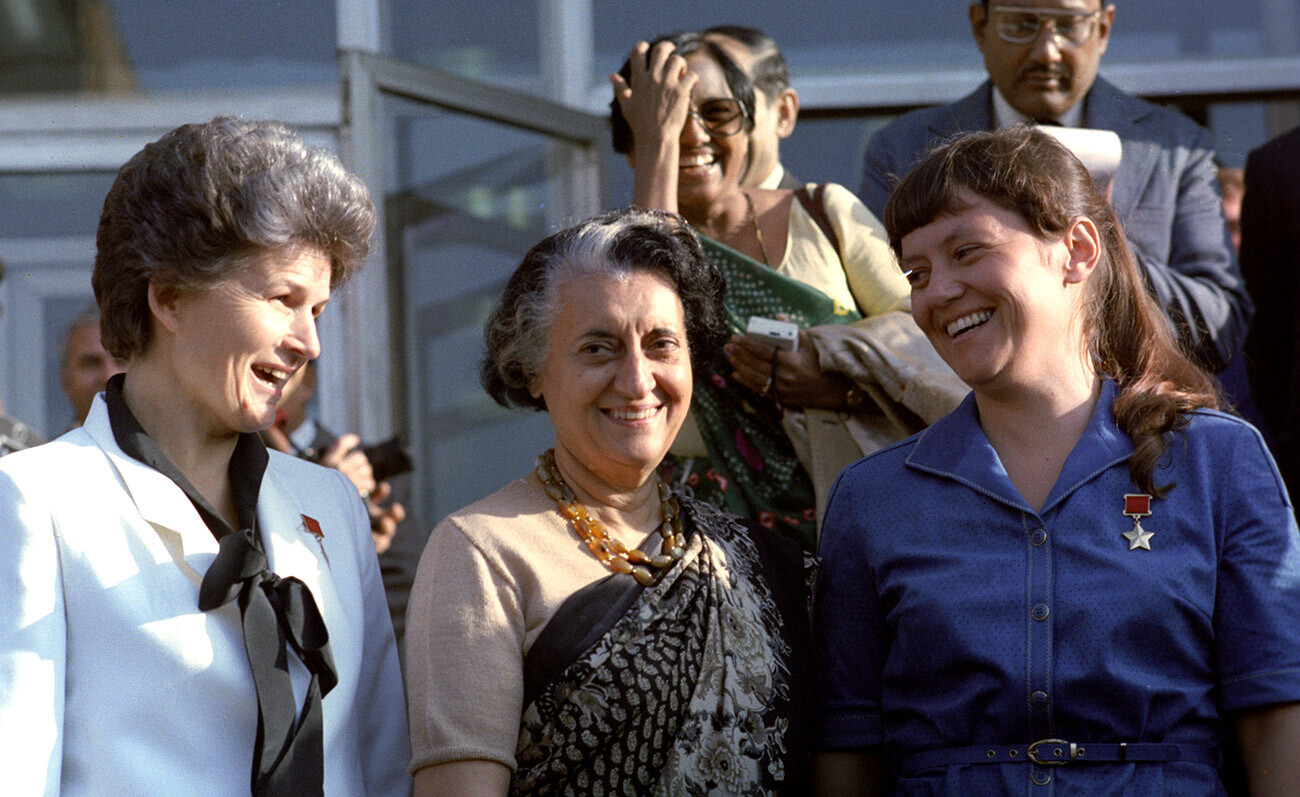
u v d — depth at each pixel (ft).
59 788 5.74
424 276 15.74
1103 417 7.10
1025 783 6.59
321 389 15.88
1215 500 6.84
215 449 6.53
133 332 6.26
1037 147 7.16
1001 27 11.22
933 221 7.14
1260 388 12.02
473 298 15.99
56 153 17.98
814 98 16.79
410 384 15.60
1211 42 17.07
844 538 7.55
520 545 7.07
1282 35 16.97
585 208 16.65
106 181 18.51
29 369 18.47
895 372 9.13
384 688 7.07
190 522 6.19
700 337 7.57
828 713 7.47
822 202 10.36
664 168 10.01
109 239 6.21
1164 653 6.67
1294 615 6.66
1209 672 6.76
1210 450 6.92
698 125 10.35
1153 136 11.37
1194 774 6.57
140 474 6.17
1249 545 6.76
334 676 6.31
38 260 18.47
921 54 16.97
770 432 9.66
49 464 6.09
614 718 6.74
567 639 6.82
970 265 7.00
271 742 5.96
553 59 17.12
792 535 9.52
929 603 6.98
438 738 6.60
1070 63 11.16
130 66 18.03
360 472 11.85
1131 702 6.59
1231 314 10.95
